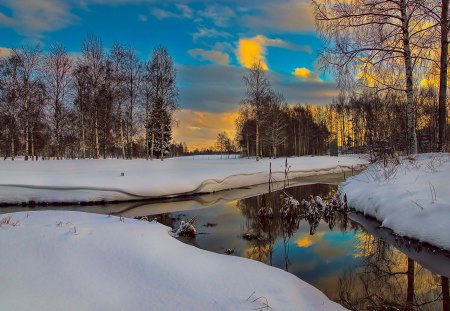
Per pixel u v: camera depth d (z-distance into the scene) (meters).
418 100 25.59
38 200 13.37
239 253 7.27
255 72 35.09
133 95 28.59
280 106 52.38
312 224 9.86
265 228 9.52
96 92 28.14
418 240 6.87
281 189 18.30
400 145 14.80
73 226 5.88
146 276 4.35
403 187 9.01
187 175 18.05
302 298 4.51
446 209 6.94
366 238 8.00
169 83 29.00
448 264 6.08
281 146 62.19
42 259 4.26
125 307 3.52
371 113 32.25
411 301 4.92
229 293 4.25
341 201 11.50
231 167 23.89
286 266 6.42
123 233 5.92
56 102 28.14
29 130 27.91
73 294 3.59
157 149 48.41
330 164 30.70
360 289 5.32
